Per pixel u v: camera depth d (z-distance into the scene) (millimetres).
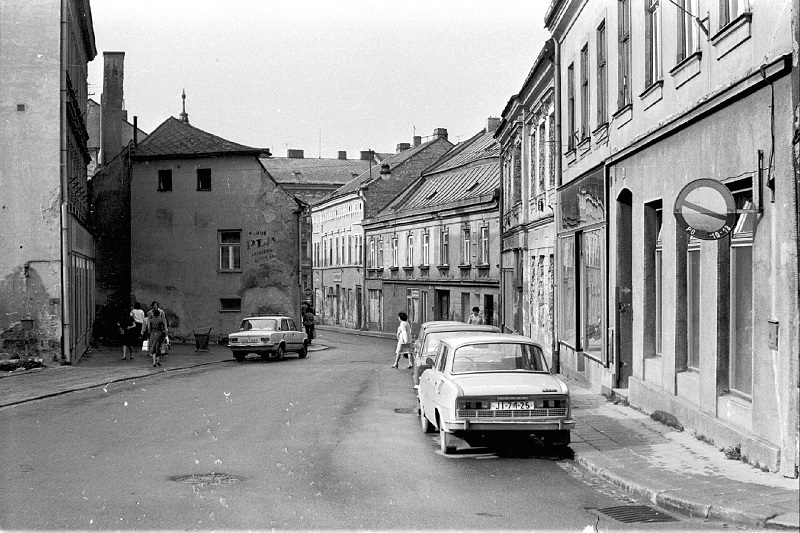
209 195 44406
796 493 8367
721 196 9984
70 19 31234
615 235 17672
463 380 12195
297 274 45125
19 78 27422
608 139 18422
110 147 49281
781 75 9211
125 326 31766
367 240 67500
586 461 11008
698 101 11750
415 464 11203
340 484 9773
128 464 10969
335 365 31719
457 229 47812
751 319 10641
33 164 27422
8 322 27281
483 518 8227
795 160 8859
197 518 8102
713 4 11766
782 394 9211
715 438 11352
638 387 15594
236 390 21266
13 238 27328
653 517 8289
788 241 9023
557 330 25375
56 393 19984
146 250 44500
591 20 20312
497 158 49031
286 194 44219
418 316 55094
